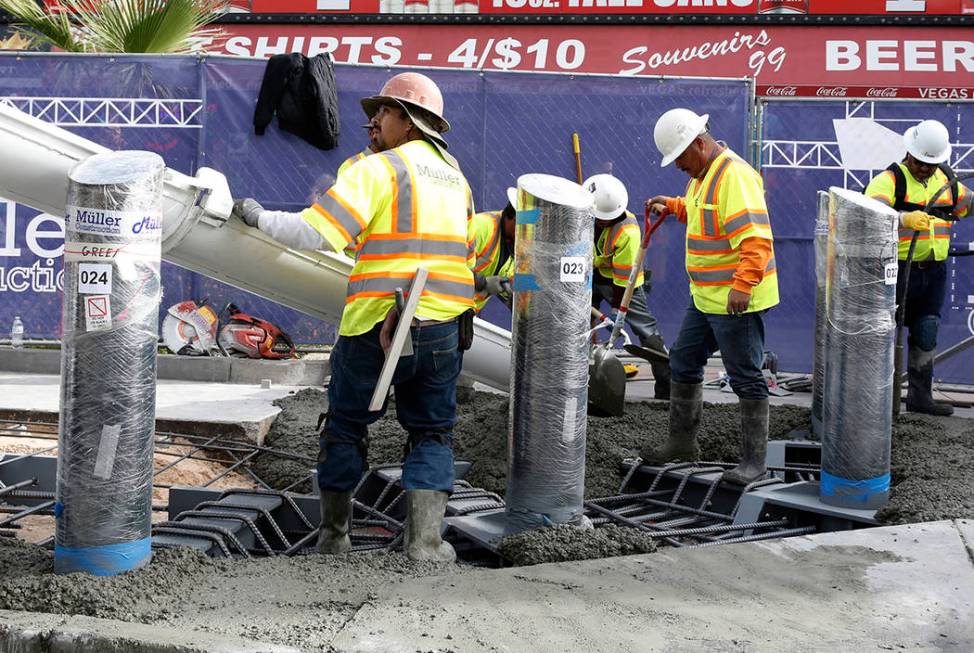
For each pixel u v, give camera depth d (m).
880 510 5.06
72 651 3.25
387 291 4.17
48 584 3.65
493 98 10.01
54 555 4.05
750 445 5.73
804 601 3.62
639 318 8.22
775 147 10.10
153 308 3.92
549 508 4.54
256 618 3.43
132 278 3.83
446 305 4.27
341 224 4.05
